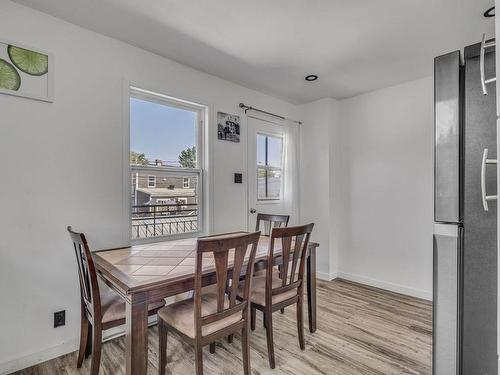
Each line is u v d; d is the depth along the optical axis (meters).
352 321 2.55
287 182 3.85
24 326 1.89
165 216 2.71
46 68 1.98
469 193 1.17
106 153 2.26
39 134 1.95
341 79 3.12
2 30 1.82
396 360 1.97
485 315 1.13
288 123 3.87
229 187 3.14
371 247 3.52
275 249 2.24
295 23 2.08
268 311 1.88
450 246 1.21
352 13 1.95
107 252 2.08
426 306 2.88
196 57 2.61
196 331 1.47
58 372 1.83
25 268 1.89
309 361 1.96
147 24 2.11
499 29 0.74
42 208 1.96
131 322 1.36
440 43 2.34
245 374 1.69
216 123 3.03
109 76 2.28
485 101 1.14
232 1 1.84
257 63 2.73
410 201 3.20
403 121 3.25
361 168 3.62
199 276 1.45
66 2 1.86
